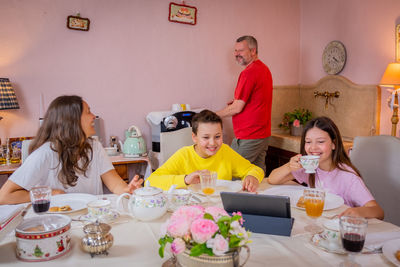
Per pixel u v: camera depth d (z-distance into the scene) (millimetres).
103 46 3234
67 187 1676
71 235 1112
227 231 792
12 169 2492
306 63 3973
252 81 2984
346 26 3381
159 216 1234
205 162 1850
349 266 886
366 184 1814
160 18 3416
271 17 3881
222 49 3703
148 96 3449
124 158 2906
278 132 4008
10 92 2740
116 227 1187
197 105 3664
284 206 1080
